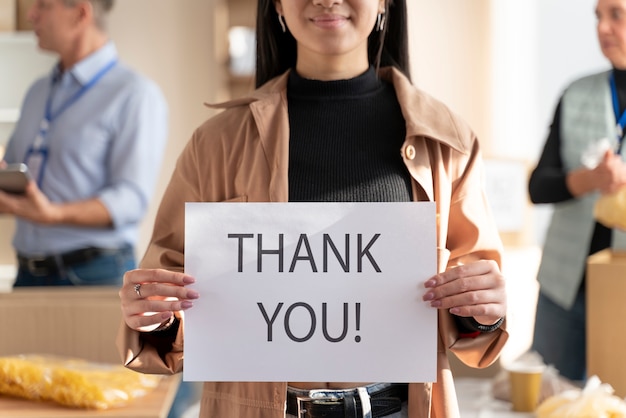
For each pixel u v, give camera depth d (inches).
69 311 110.5
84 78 155.9
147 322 60.2
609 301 98.0
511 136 263.3
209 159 67.4
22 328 110.5
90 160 153.2
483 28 255.4
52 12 154.0
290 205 61.3
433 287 60.3
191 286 61.4
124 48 245.8
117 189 150.1
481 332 64.2
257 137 65.9
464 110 257.0
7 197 137.3
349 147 64.9
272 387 62.4
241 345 61.2
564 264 130.0
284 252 61.3
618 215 110.6
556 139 136.6
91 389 83.3
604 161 113.0
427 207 61.1
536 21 264.8
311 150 64.7
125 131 153.9
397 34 73.1
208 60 246.2
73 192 153.1
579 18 261.7
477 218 66.1
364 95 66.7
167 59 246.2
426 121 65.4
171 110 247.0
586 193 122.5
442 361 64.8
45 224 142.2
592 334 99.2
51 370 85.9
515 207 198.1
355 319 61.1
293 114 66.4
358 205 61.3
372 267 61.2
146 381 88.7
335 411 61.2
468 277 59.5
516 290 185.9
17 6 230.4
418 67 255.1
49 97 157.8
